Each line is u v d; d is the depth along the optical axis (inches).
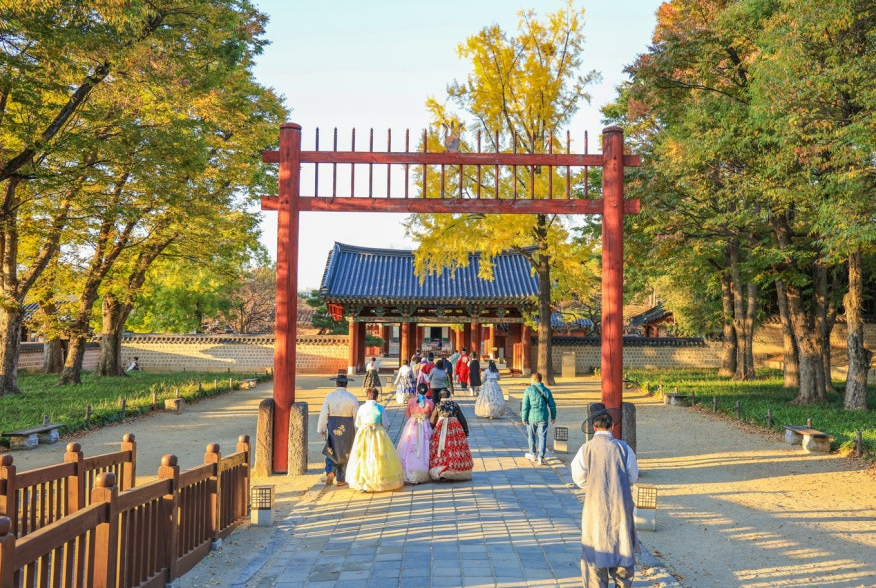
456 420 417.7
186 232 882.1
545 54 932.6
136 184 721.6
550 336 1103.0
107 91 601.0
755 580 262.1
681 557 291.0
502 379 1244.5
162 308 1723.7
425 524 320.8
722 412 760.3
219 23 652.1
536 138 937.5
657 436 626.5
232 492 326.6
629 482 219.9
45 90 557.3
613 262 459.5
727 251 1109.7
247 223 1046.4
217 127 860.6
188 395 898.7
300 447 456.8
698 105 678.5
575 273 1034.1
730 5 658.8
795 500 393.4
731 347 1186.0
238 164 893.2
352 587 240.2
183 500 267.4
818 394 796.0
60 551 182.7
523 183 935.0
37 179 576.7
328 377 1355.8
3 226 705.6
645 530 331.6
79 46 509.4
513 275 1398.9
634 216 821.2
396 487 393.4
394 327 2100.1
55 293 1110.4
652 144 826.8
